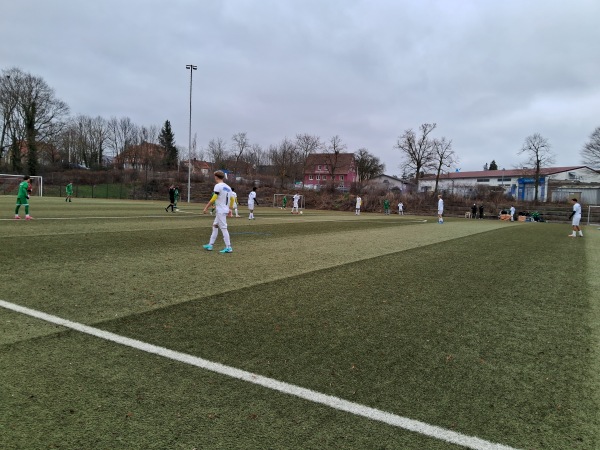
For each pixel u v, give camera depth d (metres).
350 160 91.81
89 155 81.62
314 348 3.80
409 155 65.62
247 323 4.43
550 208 46.03
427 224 24.44
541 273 8.26
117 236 11.29
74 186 57.59
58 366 3.18
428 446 2.35
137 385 2.94
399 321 4.72
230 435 2.38
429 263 8.94
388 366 3.46
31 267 6.70
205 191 57.97
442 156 63.25
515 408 2.83
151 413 2.58
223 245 10.46
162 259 8.03
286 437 2.38
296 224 19.12
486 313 5.19
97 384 2.92
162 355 3.48
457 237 15.66
